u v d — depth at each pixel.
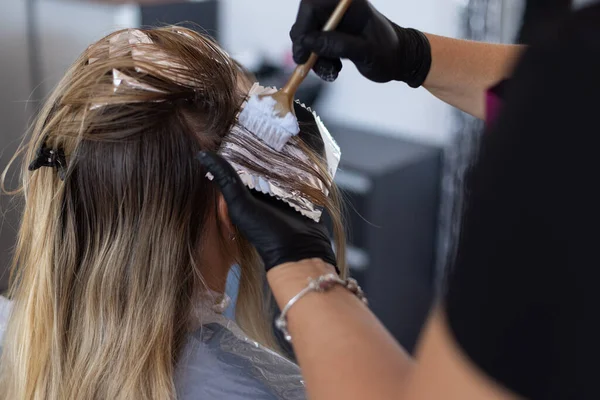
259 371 0.72
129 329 0.69
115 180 0.66
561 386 0.35
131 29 0.71
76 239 0.69
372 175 1.86
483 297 0.36
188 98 0.66
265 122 0.65
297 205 0.63
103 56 0.67
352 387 0.47
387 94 2.10
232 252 0.74
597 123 0.33
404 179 1.94
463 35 1.76
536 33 0.38
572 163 0.34
